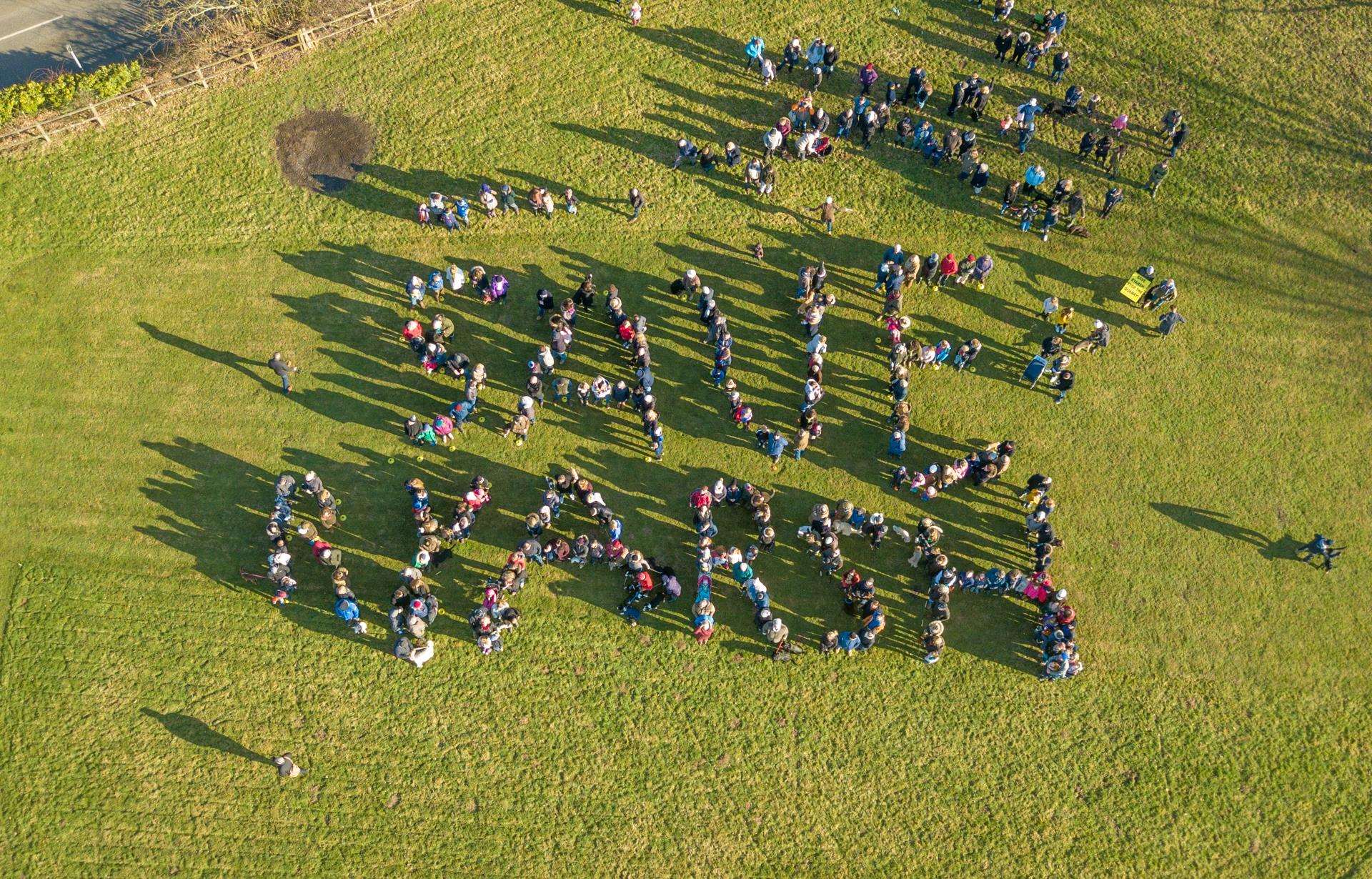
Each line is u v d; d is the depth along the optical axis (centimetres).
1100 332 3422
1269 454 3394
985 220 3728
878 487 3291
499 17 3966
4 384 3291
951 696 3016
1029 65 3956
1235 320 3606
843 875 2811
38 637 2967
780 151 3759
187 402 3294
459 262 3559
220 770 2841
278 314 3438
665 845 2819
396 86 3816
